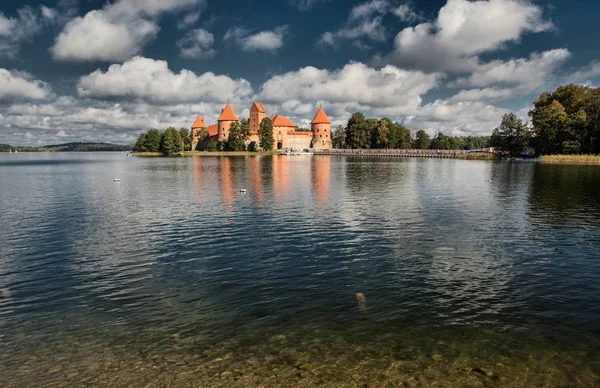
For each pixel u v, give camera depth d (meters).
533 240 22.91
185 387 9.50
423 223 27.45
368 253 20.31
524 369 10.26
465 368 10.28
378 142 184.50
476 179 59.34
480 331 12.22
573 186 48.47
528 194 41.75
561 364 10.48
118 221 28.84
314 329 12.30
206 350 11.12
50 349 11.22
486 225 26.78
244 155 179.00
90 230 26.06
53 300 14.70
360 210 32.50
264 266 18.34
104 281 16.67
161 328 12.41
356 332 12.11
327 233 24.59
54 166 123.00
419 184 52.56
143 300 14.61
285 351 11.05
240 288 15.69
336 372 10.09
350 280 16.45
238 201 37.66
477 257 19.64
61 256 20.31
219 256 20.03
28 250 21.47
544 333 12.10
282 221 28.20
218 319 12.99
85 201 39.22
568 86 124.31
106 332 12.18
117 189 49.59
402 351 11.07
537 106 130.12
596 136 106.38
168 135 189.75
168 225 27.31
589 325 12.62
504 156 129.75
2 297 15.03
